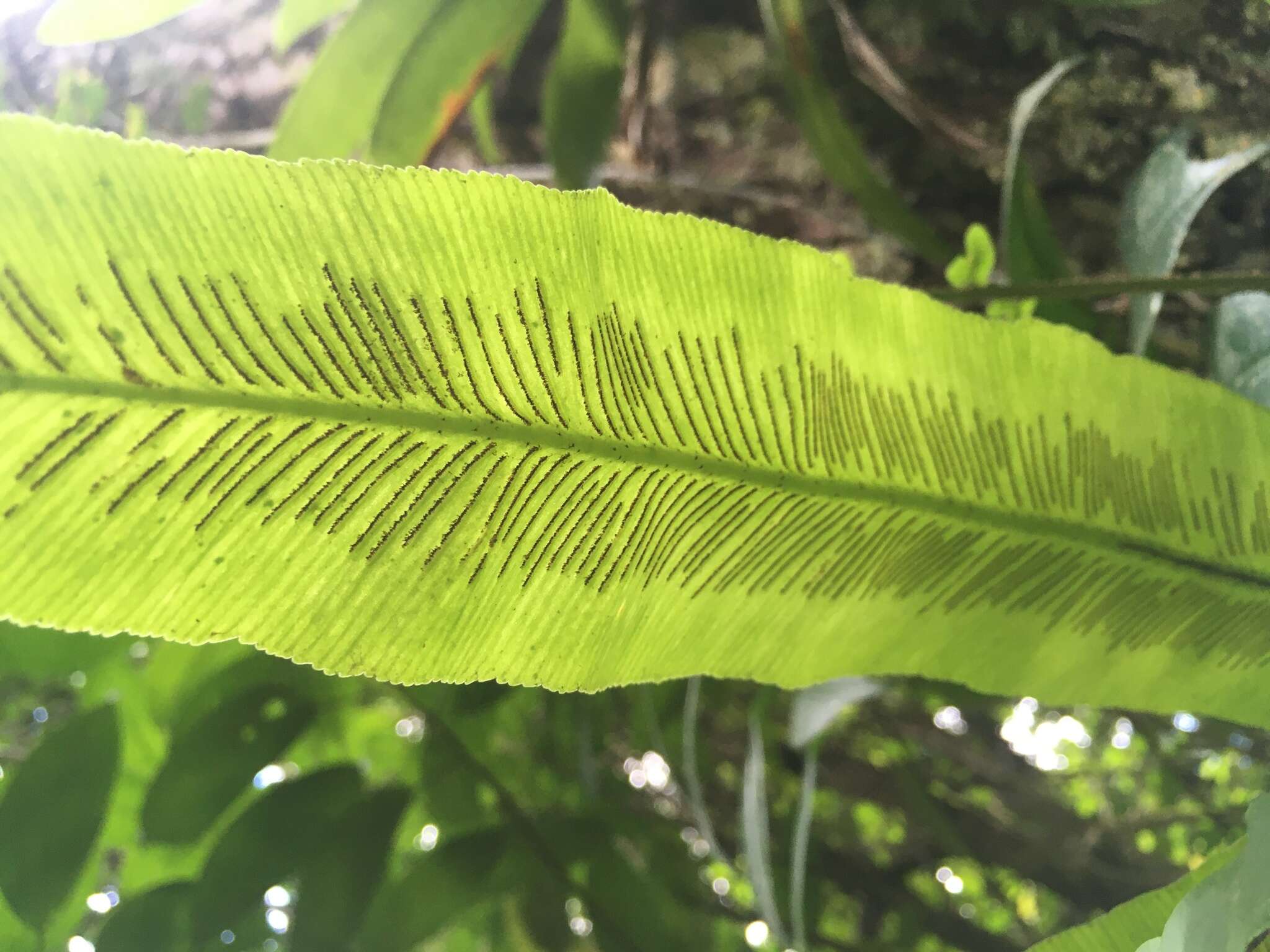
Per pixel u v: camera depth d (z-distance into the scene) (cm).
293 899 30
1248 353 23
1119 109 31
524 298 16
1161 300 26
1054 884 63
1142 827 62
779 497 19
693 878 49
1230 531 20
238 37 51
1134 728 52
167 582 15
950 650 22
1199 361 32
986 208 35
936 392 19
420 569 17
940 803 64
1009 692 22
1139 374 19
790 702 53
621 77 36
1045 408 19
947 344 19
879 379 19
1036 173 33
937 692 37
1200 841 56
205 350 14
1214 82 28
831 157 32
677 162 42
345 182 14
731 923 49
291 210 14
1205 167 25
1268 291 23
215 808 31
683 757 50
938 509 20
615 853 37
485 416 16
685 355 17
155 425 14
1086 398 19
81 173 13
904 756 61
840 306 18
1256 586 21
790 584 20
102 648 30
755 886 38
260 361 15
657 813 54
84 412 14
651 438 18
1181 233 25
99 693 33
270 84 50
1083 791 64
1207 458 20
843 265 18
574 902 39
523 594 18
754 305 18
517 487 17
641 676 20
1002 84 32
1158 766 55
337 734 39
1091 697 22
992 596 21
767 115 39
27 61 55
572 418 17
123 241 13
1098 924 21
